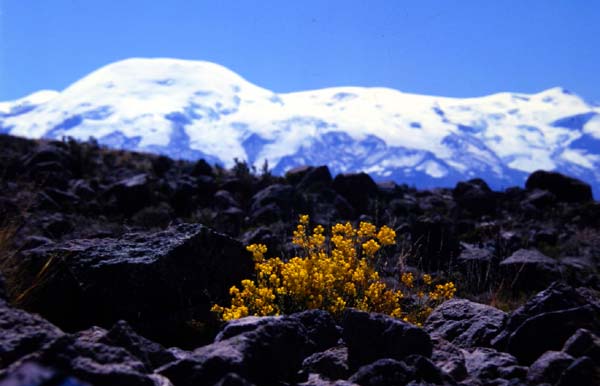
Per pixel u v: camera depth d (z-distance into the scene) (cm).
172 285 903
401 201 2783
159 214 2258
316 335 720
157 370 550
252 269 1018
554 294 728
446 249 1847
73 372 475
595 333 684
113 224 2058
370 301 902
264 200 2503
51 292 852
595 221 2536
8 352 529
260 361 589
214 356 548
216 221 2295
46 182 2488
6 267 841
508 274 1609
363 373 568
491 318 797
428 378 572
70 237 1753
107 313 866
